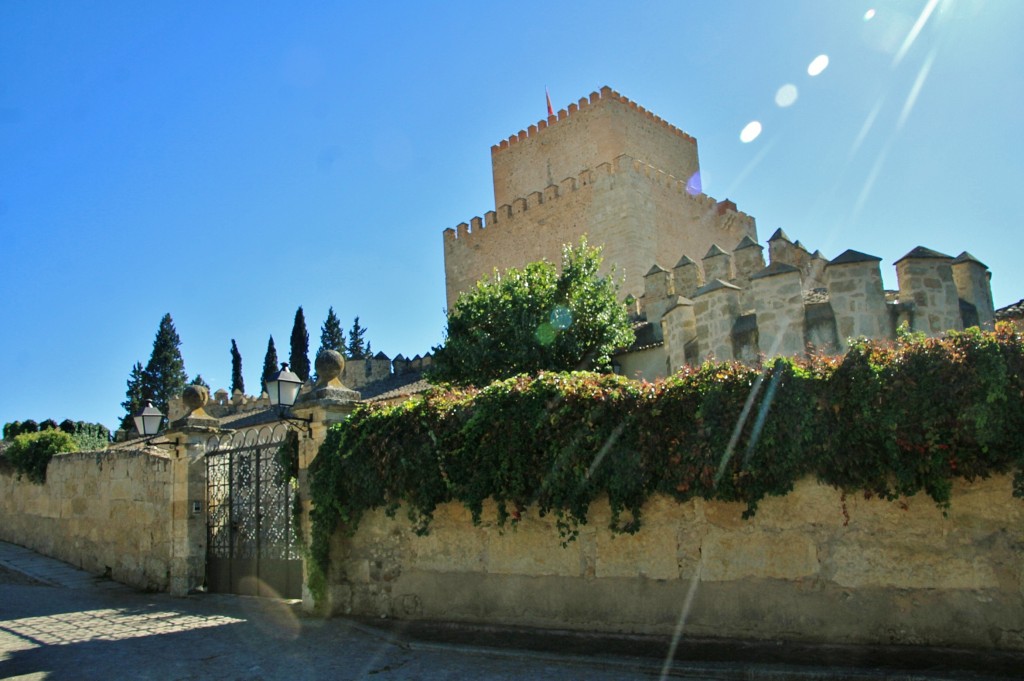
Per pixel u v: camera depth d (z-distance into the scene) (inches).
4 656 394.0
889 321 565.6
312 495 469.4
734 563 329.7
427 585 424.2
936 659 277.0
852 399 296.5
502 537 397.7
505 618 390.6
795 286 604.4
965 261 614.5
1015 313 599.8
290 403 534.3
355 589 456.1
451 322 908.6
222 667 350.9
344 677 324.5
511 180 1812.3
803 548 316.2
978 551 285.4
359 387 1375.5
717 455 317.4
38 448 864.9
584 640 351.3
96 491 741.9
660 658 311.6
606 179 1478.8
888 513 301.7
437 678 314.3
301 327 2509.8
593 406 355.9
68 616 513.3
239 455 582.2
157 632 445.7
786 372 313.3
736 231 1749.5
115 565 695.1
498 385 398.6
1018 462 269.9
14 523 908.0
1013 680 249.0
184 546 593.3
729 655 307.4
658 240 1492.4
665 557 346.6
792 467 309.6
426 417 418.9
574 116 1684.3
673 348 737.0
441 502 417.4
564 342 839.7
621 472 340.5
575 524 367.6
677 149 1820.9
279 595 526.6
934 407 281.1
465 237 1752.0
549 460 366.3
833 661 286.7
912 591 295.0
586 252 955.3
